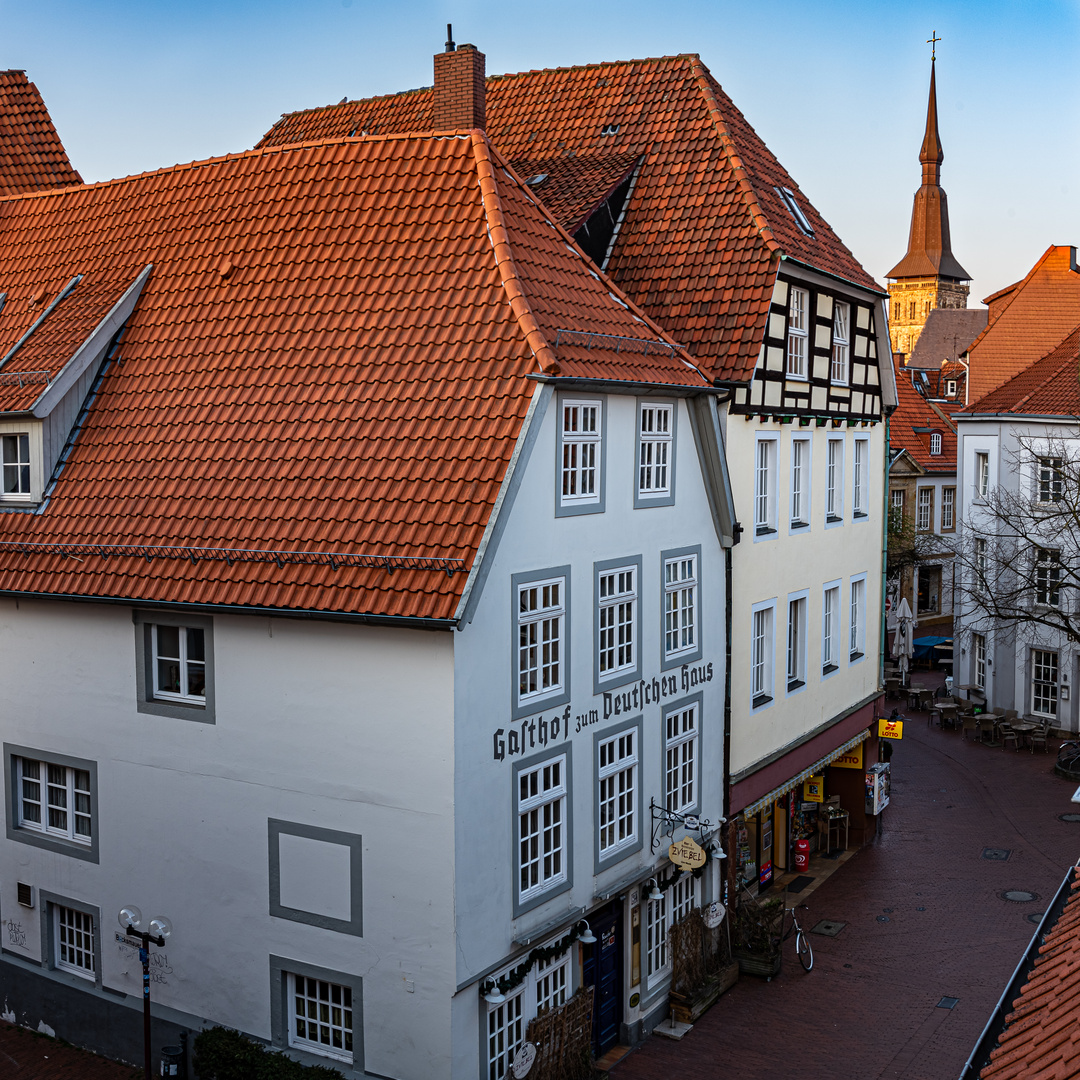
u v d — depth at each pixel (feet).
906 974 69.21
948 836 95.86
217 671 51.60
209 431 55.98
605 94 83.82
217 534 51.88
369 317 55.93
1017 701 134.62
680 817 62.49
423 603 45.34
